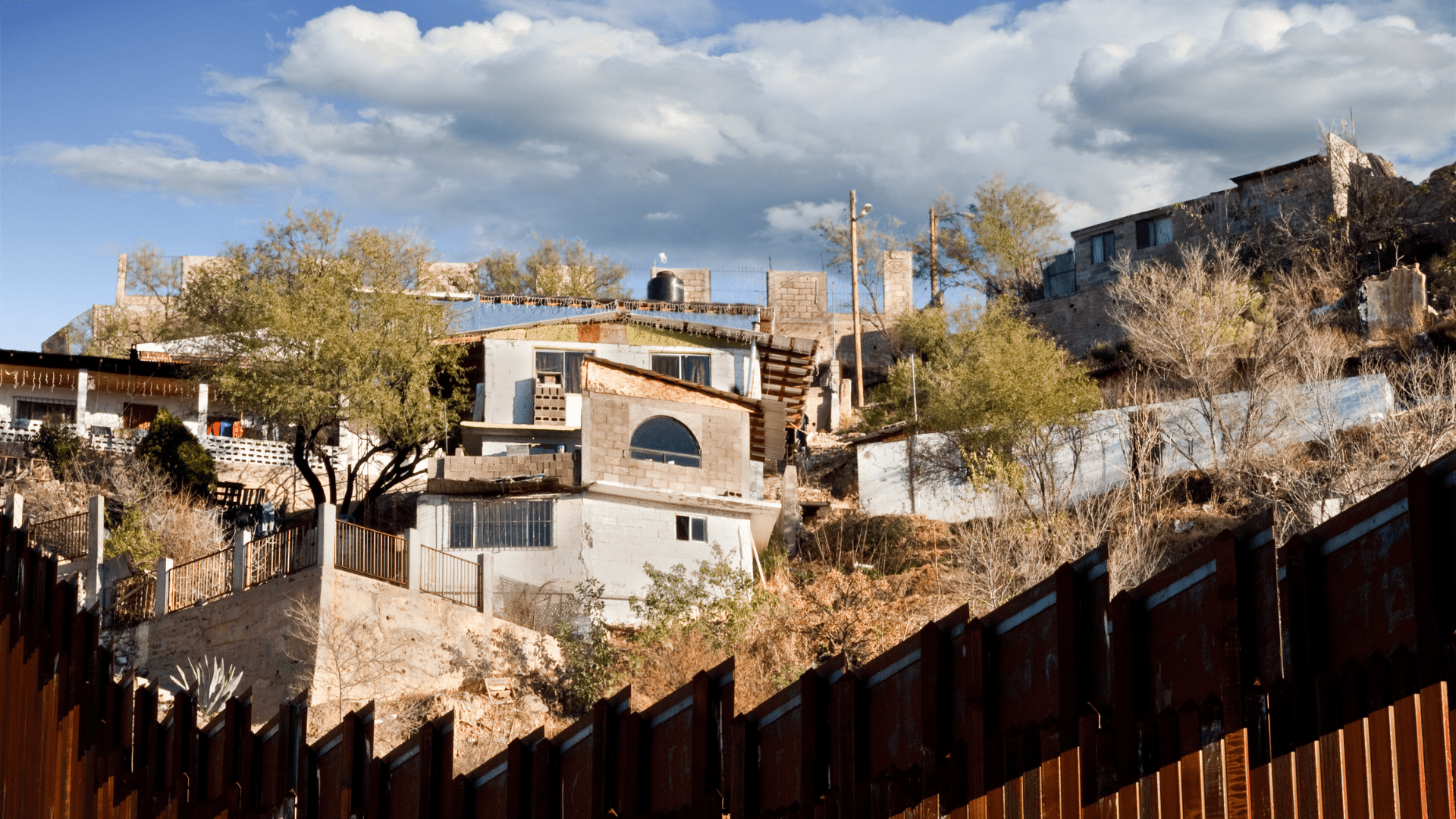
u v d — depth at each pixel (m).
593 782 5.48
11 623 8.55
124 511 29.16
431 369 33.62
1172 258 53.69
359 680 22.95
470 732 22.03
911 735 4.64
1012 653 4.43
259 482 37.34
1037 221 63.06
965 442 36.22
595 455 29.12
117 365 38.84
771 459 36.72
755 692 22.53
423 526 29.02
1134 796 3.95
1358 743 3.57
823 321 61.41
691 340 36.06
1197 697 3.89
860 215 61.06
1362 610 3.68
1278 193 51.62
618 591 28.38
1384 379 32.06
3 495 31.98
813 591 28.42
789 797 4.98
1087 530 28.89
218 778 6.76
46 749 7.67
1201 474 32.22
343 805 6.16
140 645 24.50
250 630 23.78
